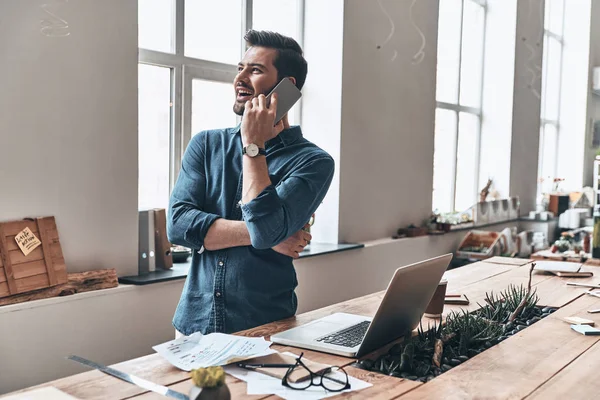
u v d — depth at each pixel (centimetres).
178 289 343
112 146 324
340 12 483
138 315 322
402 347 184
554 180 909
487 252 627
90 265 316
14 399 128
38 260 283
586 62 1003
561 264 358
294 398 142
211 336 178
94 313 301
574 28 1012
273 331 201
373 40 523
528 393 151
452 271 354
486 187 735
